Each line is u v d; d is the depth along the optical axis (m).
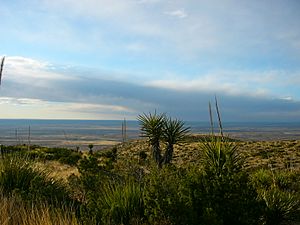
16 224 4.90
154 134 9.66
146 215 5.98
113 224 5.81
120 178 8.21
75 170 16.89
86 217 5.59
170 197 5.89
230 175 6.47
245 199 6.35
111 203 6.44
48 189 6.91
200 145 7.81
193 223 5.62
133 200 6.48
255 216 6.44
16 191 6.37
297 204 8.87
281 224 8.24
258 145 43.16
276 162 26.55
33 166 8.37
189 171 6.80
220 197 6.11
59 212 5.25
